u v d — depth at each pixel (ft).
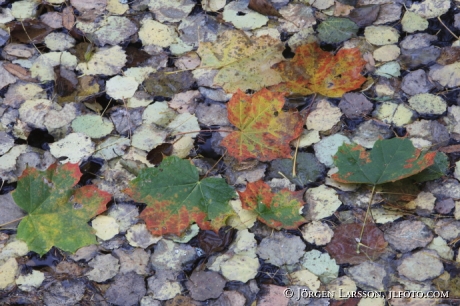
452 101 6.43
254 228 6.18
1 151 6.34
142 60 6.59
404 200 6.21
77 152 6.34
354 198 6.23
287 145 6.30
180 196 6.14
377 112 6.42
